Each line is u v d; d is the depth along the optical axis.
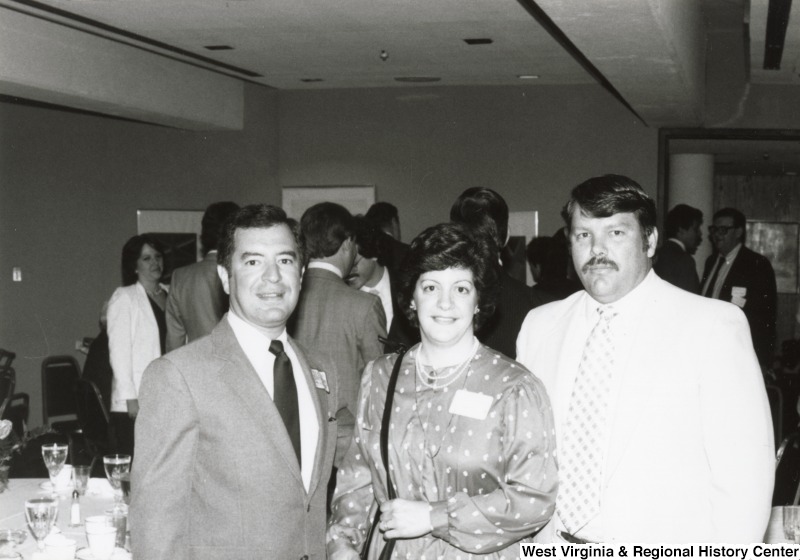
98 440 5.53
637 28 5.01
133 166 9.55
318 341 4.07
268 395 2.39
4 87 6.88
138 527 2.27
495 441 2.36
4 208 8.63
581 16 4.76
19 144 8.73
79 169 9.17
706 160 10.18
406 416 2.45
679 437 2.38
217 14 6.25
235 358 2.40
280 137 10.62
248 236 2.43
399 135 10.31
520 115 9.99
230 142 10.10
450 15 6.26
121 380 5.37
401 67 8.70
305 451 2.49
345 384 4.04
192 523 2.32
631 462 2.38
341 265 4.18
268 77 9.44
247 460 2.33
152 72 8.28
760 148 9.71
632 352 2.46
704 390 2.38
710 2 8.16
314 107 10.52
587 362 2.52
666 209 9.70
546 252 5.12
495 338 3.44
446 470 2.38
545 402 2.40
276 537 2.33
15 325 8.72
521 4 5.93
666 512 2.35
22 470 6.91
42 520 2.87
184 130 9.87
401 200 10.34
